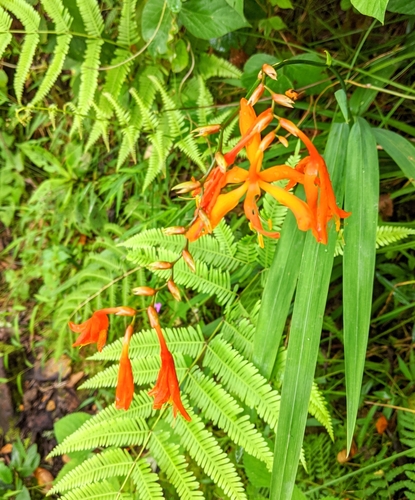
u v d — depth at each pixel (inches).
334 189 8.5
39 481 14.3
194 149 11.5
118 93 12.0
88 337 7.4
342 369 12.4
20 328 16.0
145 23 11.2
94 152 15.4
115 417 9.6
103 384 10.0
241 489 8.7
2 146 16.0
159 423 10.1
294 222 8.3
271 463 8.5
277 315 8.3
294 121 12.6
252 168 6.5
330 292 12.4
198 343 9.8
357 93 10.8
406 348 12.3
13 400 15.2
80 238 15.9
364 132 8.6
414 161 8.8
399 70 11.7
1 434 14.9
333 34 12.6
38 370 15.5
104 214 15.4
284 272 8.2
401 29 11.7
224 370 9.2
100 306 13.3
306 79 11.0
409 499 10.5
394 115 12.3
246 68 10.9
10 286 16.2
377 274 12.1
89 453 12.8
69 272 15.8
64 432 12.6
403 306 11.4
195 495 8.9
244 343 9.7
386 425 11.7
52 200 15.9
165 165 13.0
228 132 11.4
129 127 11.8
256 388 8.7
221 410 9.0
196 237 6.7
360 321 7.5
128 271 13.5
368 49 12.1
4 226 16.8
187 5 10.7
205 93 12.1
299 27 12.7
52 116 11.8
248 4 11.9
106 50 12.5
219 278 10.3
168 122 12.4
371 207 8.0
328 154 8.8
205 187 6.8
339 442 11.9
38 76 15.4
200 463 8.9
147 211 14.3
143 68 12.7
